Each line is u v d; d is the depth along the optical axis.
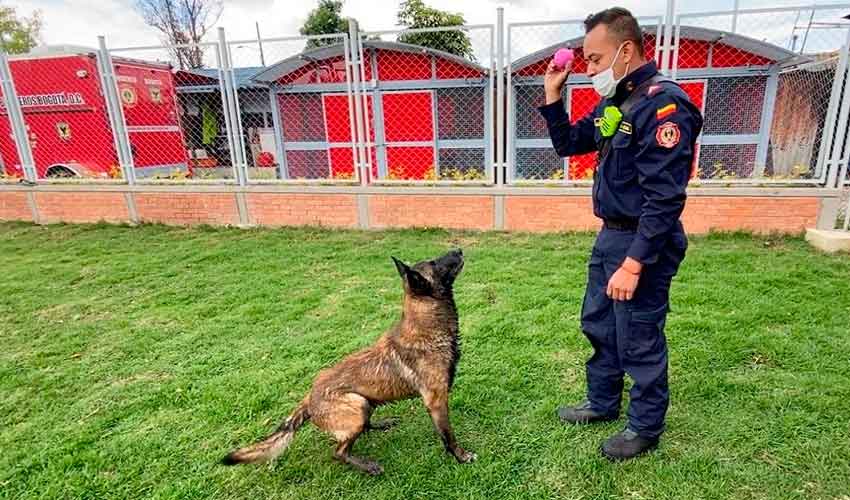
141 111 9.26
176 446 2.54
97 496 2.23
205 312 4.34
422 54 8.70
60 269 5.77
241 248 6.39
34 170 8.27
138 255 6.26
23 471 2.40
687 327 3.48
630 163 1.93
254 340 3.72
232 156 7.41
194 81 10.11
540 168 8.50
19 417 2.87
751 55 7.39
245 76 9.77
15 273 5.64
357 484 2.23
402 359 2.26
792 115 7.50
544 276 4.84
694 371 2.93
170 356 3.53
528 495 2.11
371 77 8.96
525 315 3.88
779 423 2.43
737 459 2.22
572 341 3.40
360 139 6.95
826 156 5.73
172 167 9.87
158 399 2.96
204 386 3.08
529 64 7.80
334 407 2.21
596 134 2.16
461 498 2.12
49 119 9.16
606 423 2.54
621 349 2.18
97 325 4.16
